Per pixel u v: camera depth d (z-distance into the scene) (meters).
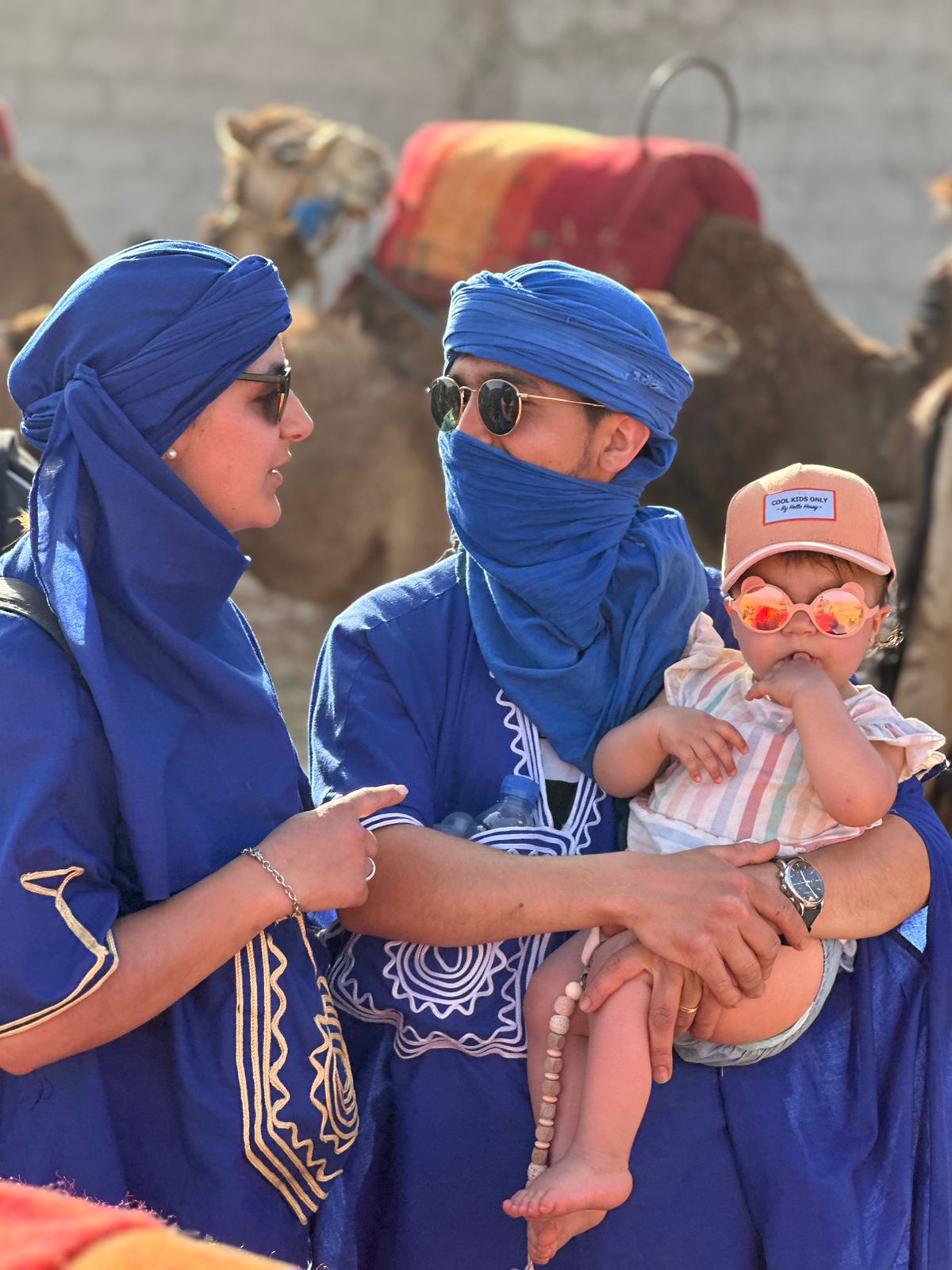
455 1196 5.07
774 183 32.62
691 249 15.93
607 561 5.35
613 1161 4.78
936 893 5.17
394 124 34.44
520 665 5.29
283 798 4.82
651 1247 4.99
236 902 4.45
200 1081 4.55
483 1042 5.08
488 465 5.25
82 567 4.43
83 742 4.36
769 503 5.09
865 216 32.12
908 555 11.96
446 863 4.92
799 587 5.03
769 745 5.13
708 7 32.88
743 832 5.09
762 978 4.85
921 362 15.76
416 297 16.03
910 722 5.05
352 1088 4.92
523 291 5.17
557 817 5.31
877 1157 5.12
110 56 33.34
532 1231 4.77
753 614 5.04
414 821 5.05
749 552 5.09
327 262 31.62
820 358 16.08
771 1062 5.15
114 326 4.56
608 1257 4.98
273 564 16.19
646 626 5.41
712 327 14.84
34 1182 4.39
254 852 4.54
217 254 4.74
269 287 4.71
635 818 5.29
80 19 33.22
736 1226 5.03
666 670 5.38
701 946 4.77
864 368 16.22
